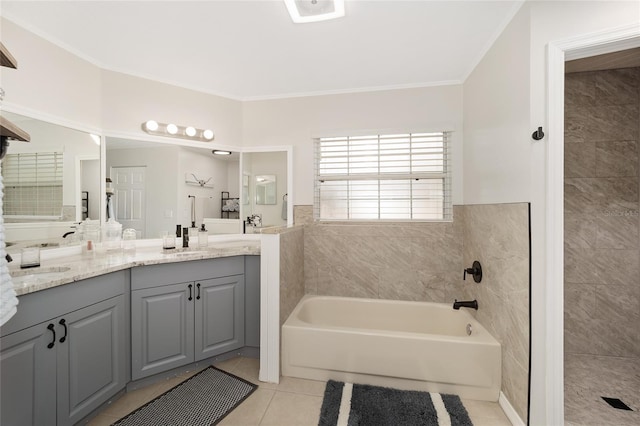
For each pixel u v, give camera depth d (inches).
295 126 106.4
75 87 78.9
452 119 95.0
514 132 60.7
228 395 67.6
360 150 104.0
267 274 74.1
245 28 68.6
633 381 73.7
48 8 61.6
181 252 81.6
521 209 57.6
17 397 45.4
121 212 88.8
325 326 75.9
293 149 106.4
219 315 81.0
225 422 59.0
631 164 85.0
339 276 102.7
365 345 71.6
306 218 105.3
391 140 101.9
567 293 88.3
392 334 70.8
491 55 72.8
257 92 105.5
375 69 88.4
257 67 87.6
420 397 66.3
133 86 90.8
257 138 108.9
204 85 100.0
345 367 72.5
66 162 77.5
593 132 86.7
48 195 74.0
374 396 66.7
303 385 72.0
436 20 65.2
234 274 83.7
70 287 53.6
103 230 84.1
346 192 106.0
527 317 55.3
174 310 73.8
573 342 88.0
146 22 66.4
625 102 85.3
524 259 56.4
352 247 102.0
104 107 86.1
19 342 45.6
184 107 99.3
